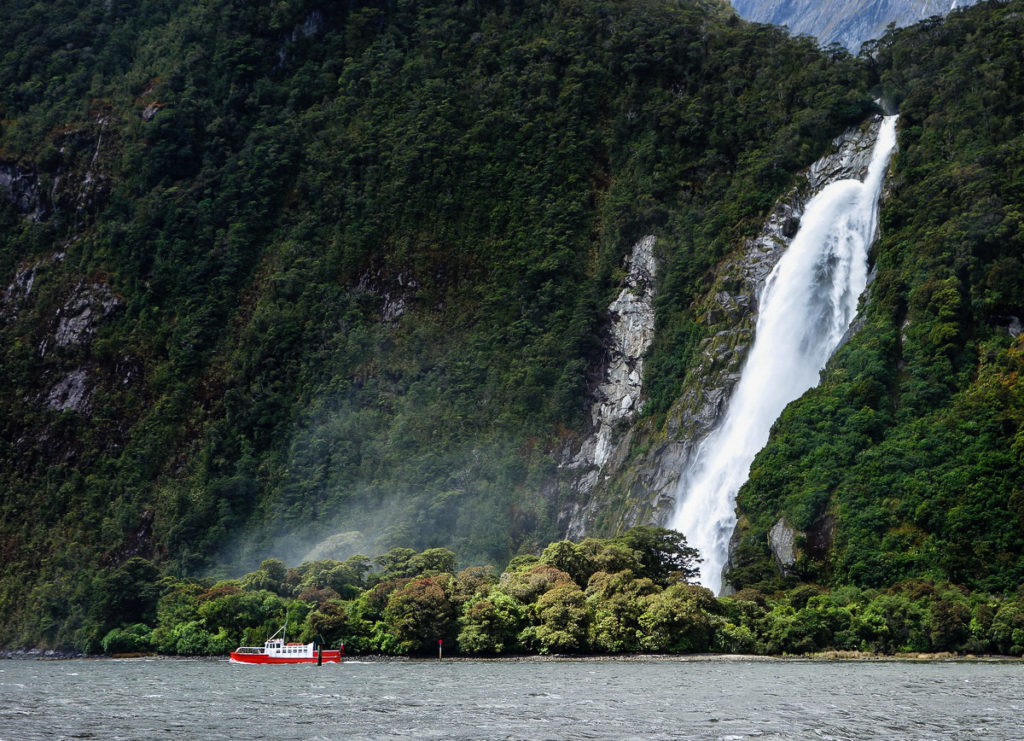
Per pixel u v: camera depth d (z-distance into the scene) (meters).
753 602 139.75
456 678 109.69
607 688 97.38
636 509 199.25
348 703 89.38
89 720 81.00
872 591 142.75
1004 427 153.50
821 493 157.75
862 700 87.19
